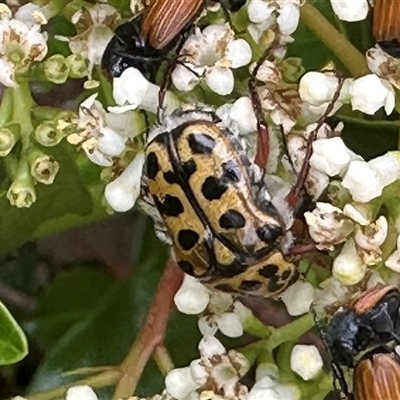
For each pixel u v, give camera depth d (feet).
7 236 0.51
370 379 0.43
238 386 0.46
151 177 0.44
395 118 0.50
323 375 0.46
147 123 0.46
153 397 0.47
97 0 0.47
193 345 0.52
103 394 0.49
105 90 0.48
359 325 0.44
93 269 0.56
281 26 0.46
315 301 0.46
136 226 0.56
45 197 0.49
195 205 0.43
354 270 0.44
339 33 0.48
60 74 0.46
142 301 0.53
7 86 0.46
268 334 0.46
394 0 0.45
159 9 0.46
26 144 0.46
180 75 0.46
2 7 0.46
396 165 0.44
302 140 0.45
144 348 0.48
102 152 0.46
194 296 0.46
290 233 0.44
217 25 0.46
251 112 0.45
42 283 0.58
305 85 0.45
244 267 0.44
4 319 0.44
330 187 0.45
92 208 0.50
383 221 0.44
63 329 0.56
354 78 0.47
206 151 0.44
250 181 0.44
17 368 0.56
